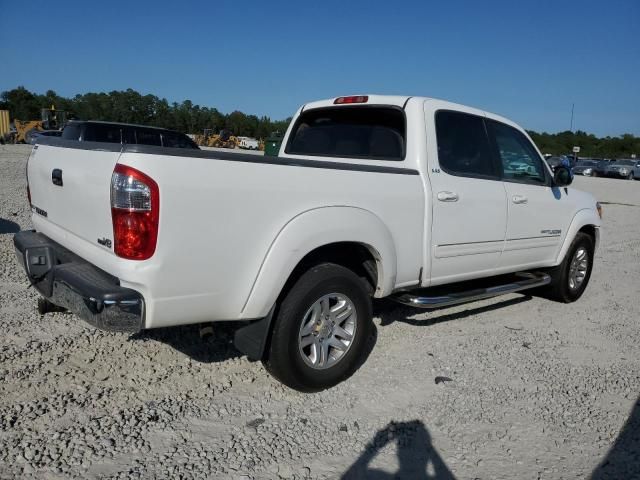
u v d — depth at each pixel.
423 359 4.60
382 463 3.13
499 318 5.87
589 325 5.83
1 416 3.26
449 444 3.37
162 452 3.07
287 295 3.68
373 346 4.81
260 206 3.39
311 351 3.87
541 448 3.38
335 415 3.61
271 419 3.51
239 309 3.47
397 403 3.82
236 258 3.34
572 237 6.33
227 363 4.24
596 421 3.75
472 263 5.09
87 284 3.14
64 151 3.70
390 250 4.17
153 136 12.95
